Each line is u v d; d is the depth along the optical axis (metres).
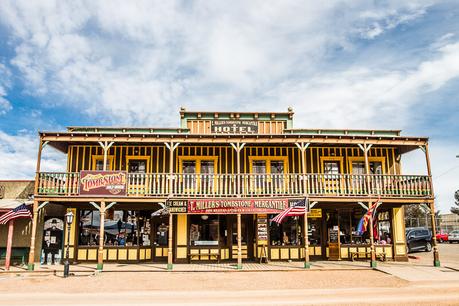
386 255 18.77
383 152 19.53
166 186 16.92
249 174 17.02
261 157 19.22
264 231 18.56
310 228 19.19
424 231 25.88
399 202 17.28
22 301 10.50
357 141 17.28
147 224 18.89
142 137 16.97
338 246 18.62
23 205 16.41
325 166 19.30
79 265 17.44
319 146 19.19
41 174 16.56
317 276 14.55
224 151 19.23
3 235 18.06
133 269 16.06
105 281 13.62
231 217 19.08
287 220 19.08
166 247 18.73
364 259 18.77
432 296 11.08
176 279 14.00
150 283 13.26
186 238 18.52
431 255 22.55
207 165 19.20
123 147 19.09
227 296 11.20
